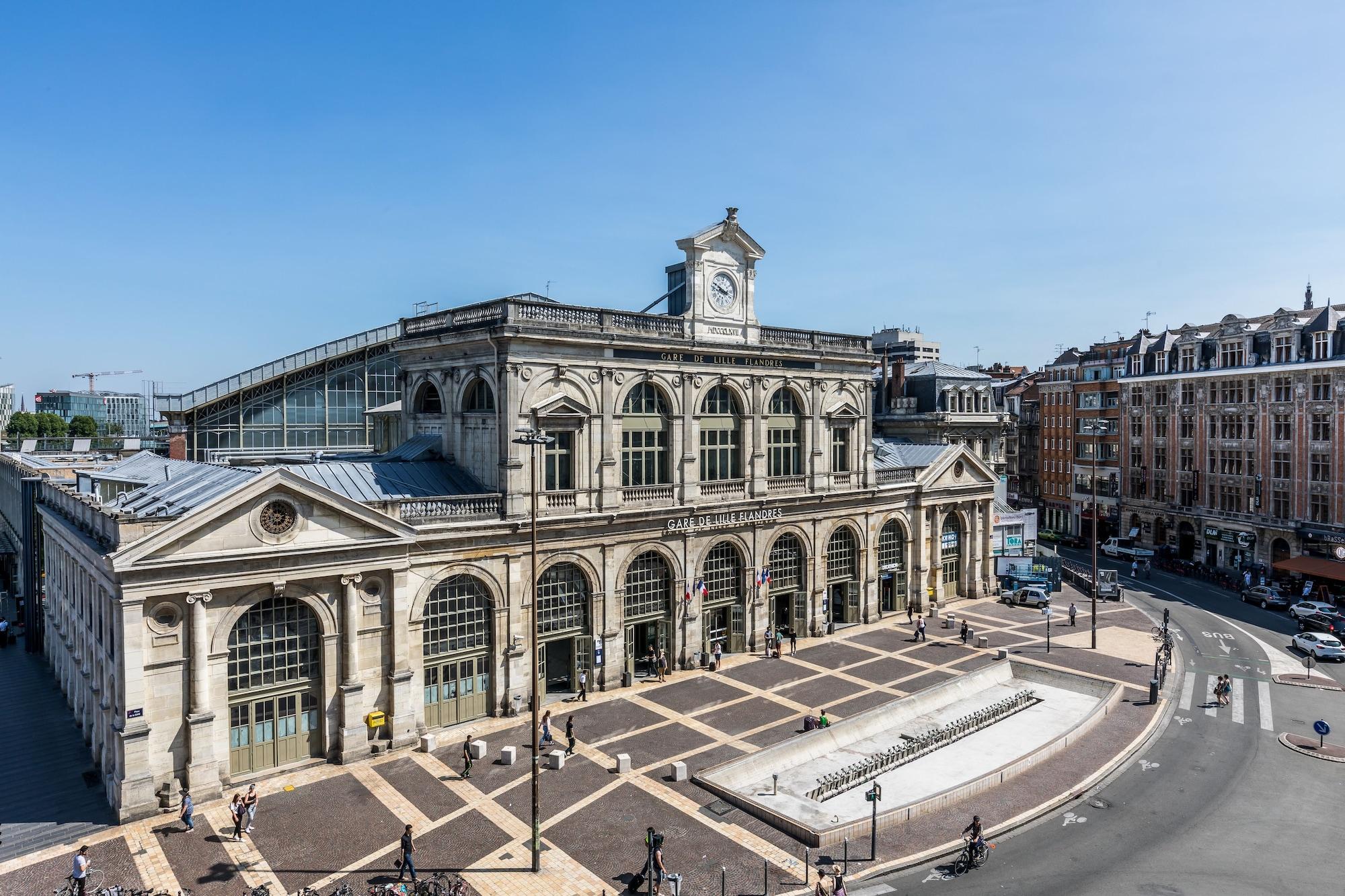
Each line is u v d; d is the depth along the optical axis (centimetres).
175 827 2656
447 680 3509
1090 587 6116
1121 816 2805
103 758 2958
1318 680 4256
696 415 4294
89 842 2562
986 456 7219
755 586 4588
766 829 2670
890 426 7188
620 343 3909
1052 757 3262
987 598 5997
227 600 2888
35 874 2386
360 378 6531
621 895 2305
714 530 4353
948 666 4325
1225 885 2381
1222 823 2752
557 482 3822
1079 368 9156
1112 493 8581
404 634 3284
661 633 4262
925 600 5559
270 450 6178
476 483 3856
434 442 4081
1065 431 9338
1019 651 4653
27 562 4741
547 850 2536
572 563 3834
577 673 3916
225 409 6034
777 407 4719
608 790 2930
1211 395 7362
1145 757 3297
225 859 2469
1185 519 7600
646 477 4147
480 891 2316
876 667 4306
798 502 4734
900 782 3050
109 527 2848
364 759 3183
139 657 2706
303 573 3016
